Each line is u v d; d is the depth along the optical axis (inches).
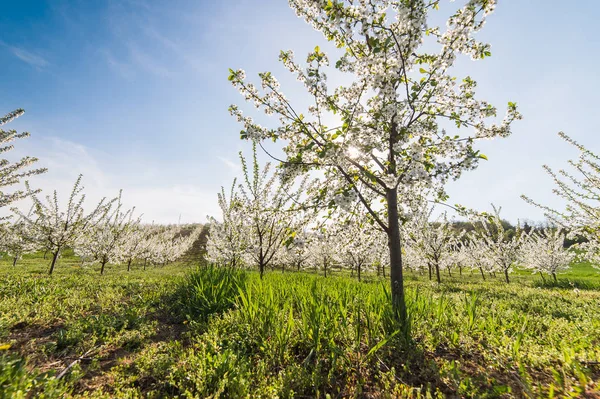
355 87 186.2
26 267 665.0
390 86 148.3
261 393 98.6
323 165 191.0
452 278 854.5
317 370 113.4
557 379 102.3
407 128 173.3
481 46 153.3
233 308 208.8
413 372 119.9
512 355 128.9
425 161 162.9
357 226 222.4
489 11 143.1
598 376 111.5
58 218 514.9
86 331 159.9
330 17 154.2
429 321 176.1
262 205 346.0
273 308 156.8
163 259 1137.4
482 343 147.9
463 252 992.9
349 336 145.2
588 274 927.7
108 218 655.1
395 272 176.9
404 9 137.5
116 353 137.0
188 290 239.6
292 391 99.5
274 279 293.7
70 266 804.0
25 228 516.4
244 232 414.3
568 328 177.2
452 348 143.4
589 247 439.2
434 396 101.0
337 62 173.3
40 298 215.0
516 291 407.5
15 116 297.3
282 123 209.8
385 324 148.0
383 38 162.7
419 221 607.5
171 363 119.6
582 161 324.2
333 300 183.5
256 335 145.0
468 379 104.1
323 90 181.3
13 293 230.4
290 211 198.5
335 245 226.1
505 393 99.7
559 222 389.4
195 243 1836.9
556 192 355.6
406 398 98.7
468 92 183.5
